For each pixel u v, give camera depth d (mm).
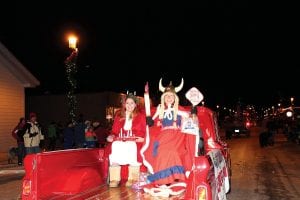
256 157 20938
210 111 8289
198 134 6449
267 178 13828
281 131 52344
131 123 7348
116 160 6941
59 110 35031
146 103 6727
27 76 24062
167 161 6172
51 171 5832
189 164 6285
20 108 23953
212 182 5449
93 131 20078
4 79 22750
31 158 5539
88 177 6438
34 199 5445
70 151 6352
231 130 39375
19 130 17625
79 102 33625
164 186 6074
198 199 5066
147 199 5711
